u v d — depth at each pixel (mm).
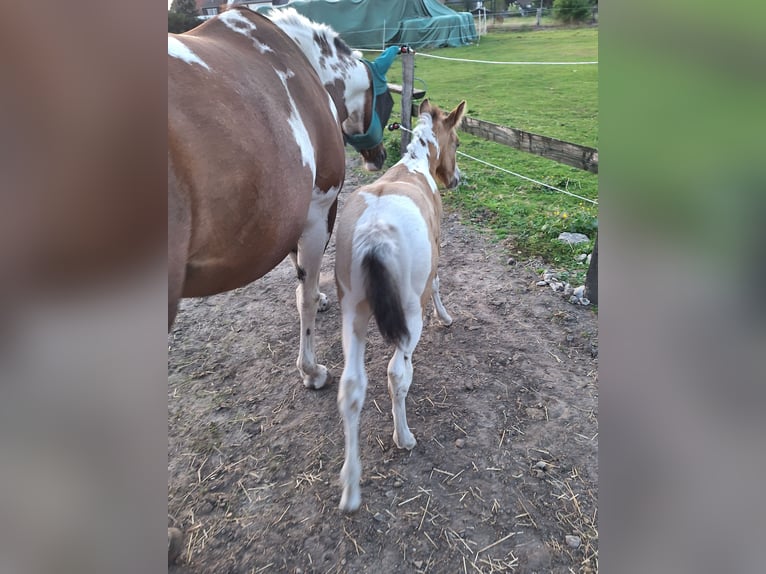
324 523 2115
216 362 3189
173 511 2203
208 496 2266
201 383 2996
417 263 2172
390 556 1982
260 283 4172
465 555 1971
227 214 1766
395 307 2004
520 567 1924
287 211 2059
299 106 2289
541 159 6605
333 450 2473
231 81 1851
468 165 6438
